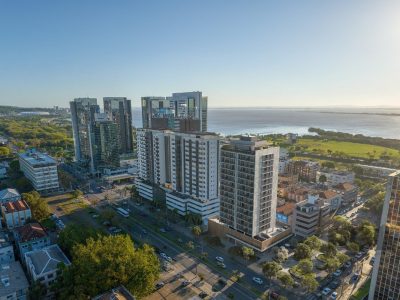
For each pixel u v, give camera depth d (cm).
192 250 13725
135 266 9575
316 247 12938
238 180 13238
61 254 12100
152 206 19462
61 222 16825
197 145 16612
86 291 9050
